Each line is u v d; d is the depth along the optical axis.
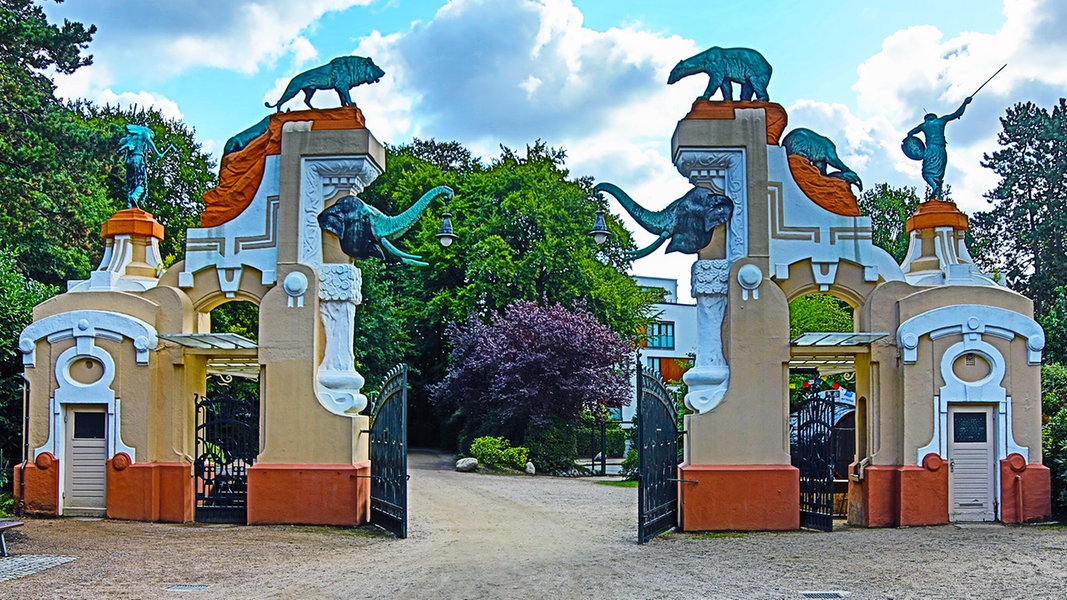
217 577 11.20
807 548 13.49
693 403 16.03
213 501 16.52
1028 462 15.81
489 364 34.00
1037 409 15.86
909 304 15.95
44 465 16.50
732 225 16.20
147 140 18.19
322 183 16.69
